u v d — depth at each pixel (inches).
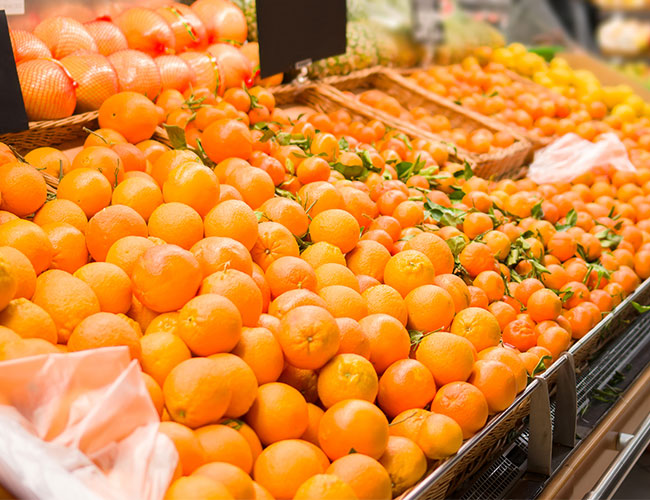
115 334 48.2
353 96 141.4
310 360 52.6
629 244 109.8
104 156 74.2
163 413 48.4
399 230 82.8
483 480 65.7
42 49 90.0
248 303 55.7
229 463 45.5
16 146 82.4
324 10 122.2
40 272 56.9
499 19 194.4
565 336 77.4
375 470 47.4
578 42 201.9
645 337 100.3
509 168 139.0
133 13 106.0
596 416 79.9
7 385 39.7
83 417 39.5
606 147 136.9
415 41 169.0
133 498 37.2
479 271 82.1
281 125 107.4
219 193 68.6
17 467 37.5
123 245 58.8
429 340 61.8
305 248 74.3
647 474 111.2
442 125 137.2
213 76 107.7
